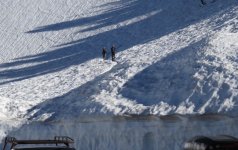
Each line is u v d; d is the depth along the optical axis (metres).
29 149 13.84
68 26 80.81
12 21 88.56
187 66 30.41
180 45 49.75
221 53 31.02
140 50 56.00
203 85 26.58
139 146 24.67
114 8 83.69
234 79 26.06
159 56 41.97
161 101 26.72
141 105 27.08
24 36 81.12
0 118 30.44
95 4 87.75
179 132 23.84
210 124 23.06
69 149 13.95
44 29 82.25
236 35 36.72
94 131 26.53
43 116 29.78
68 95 32.72
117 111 26.64
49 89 47.84
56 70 60.91
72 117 27.92
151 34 68.00
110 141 25.75
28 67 66.19
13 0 96.50
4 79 61.88
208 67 28.80
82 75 52.12
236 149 12.59
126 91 30.11
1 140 28.70
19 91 48.97
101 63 56.09
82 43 71.81
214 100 24.50
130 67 36.16
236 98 23.83
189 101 25.45
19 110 31.84
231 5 65.44
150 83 30.34
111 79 32.91
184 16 71.38
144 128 24.95
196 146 13.23
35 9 91.38
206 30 53.88
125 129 25.39
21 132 29.02
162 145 24.03
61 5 90.50
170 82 29.08
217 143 12.70
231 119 22.42
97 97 29.78
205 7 71.56
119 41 68.69
